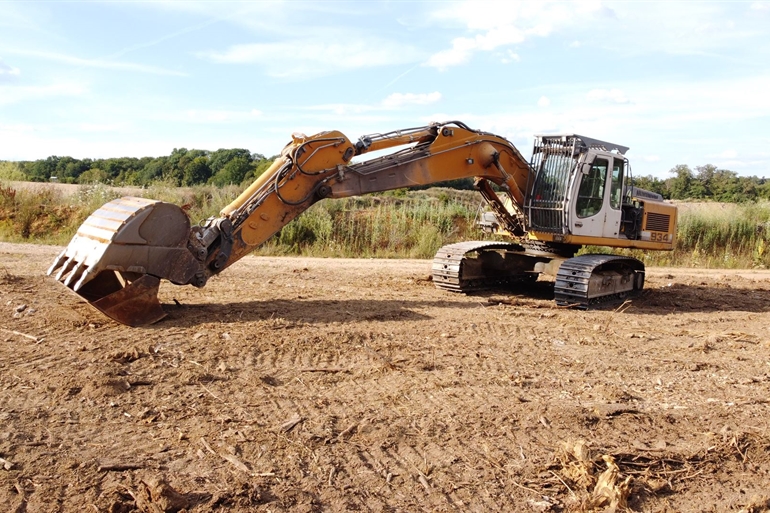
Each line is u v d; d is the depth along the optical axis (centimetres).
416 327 876
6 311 830
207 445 494
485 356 759
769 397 669
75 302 890
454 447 519
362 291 1151
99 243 751
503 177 1125
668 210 1268
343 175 942
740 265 2020
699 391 682
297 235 1870
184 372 636
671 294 1317
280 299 1013
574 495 461
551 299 1195
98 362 647
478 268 1238
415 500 444
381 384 647
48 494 416
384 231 1948
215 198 2003
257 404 578
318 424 543
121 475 445
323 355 725
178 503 409
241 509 415
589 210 1148
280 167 903
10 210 1898
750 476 508
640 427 577
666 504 464
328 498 437
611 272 1167
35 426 507
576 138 1118
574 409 593
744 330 991
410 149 1035
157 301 802
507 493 460
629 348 836
